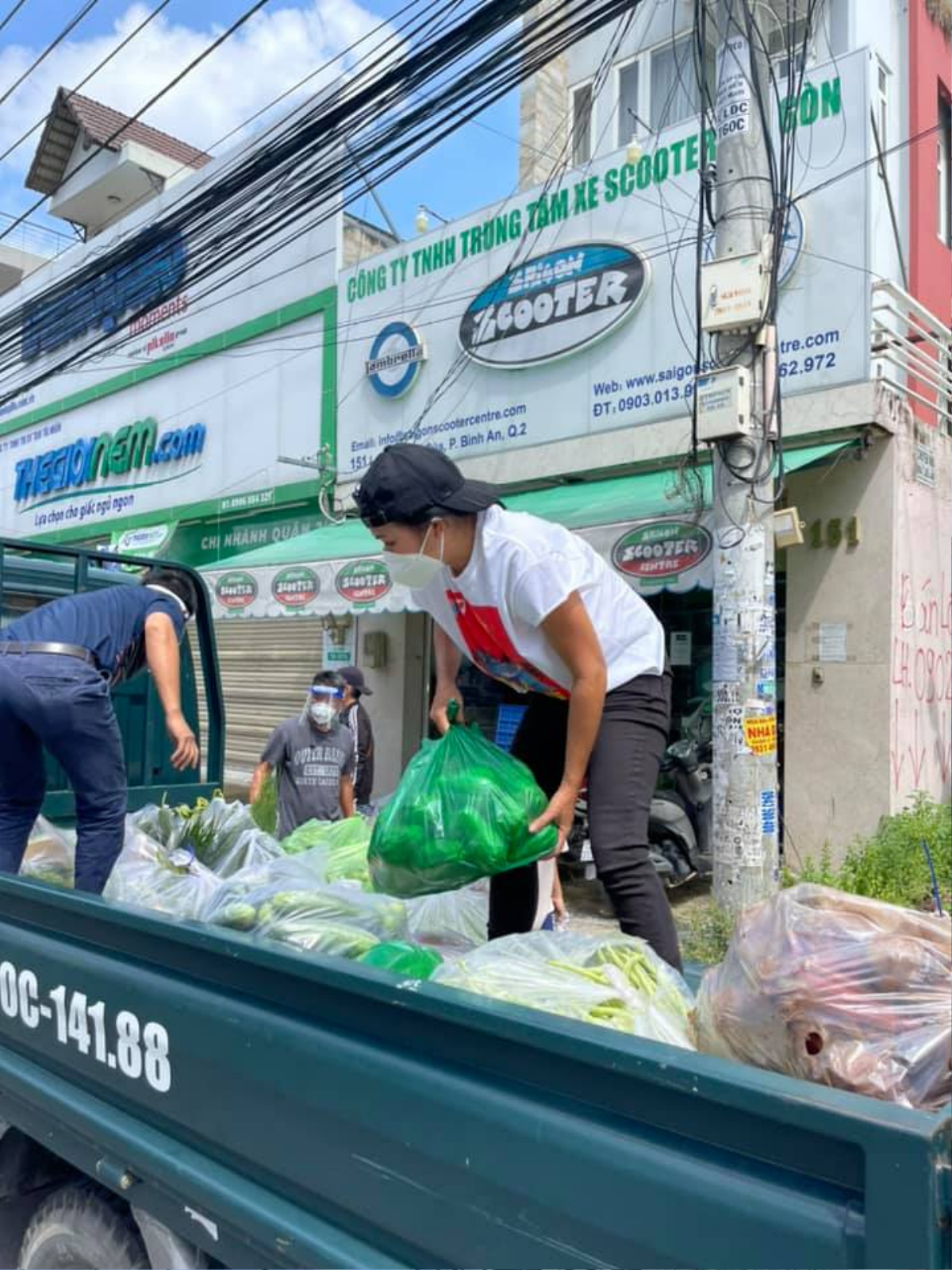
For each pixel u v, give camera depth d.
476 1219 1.34
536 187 8.77
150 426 13.28
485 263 9.20
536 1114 1.29
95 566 4.60
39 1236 2.16
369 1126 1.47
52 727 2.70
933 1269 0.94
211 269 8.68
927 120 8.79
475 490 2.27
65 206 19.11
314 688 5.63
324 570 8.42
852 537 6.90
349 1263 1.46
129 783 3.88
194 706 4.07
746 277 5.03
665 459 7.91
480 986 1.82
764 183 5.16
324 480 10.67
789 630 7.16
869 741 6.77
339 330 10.59
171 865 3.01
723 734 5.12
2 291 22.75
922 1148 0.96
